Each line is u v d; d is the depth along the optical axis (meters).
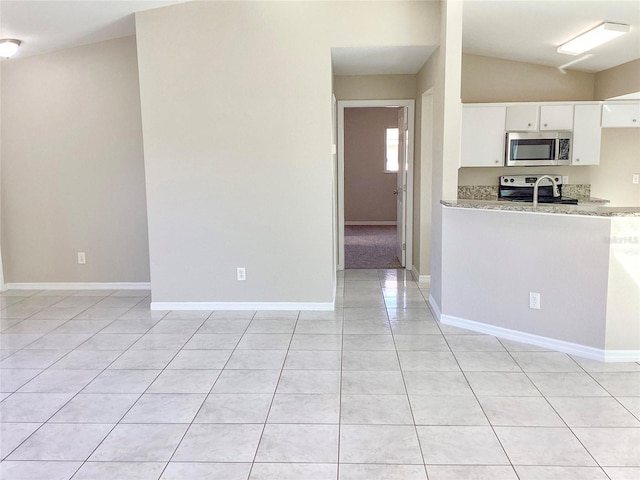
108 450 2.59
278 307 4.86
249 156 4.66
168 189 4.75
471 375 3.38
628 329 3.52
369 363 3.61
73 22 4.56
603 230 3.45
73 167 5.56
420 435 2.67
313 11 4.47
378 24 4.45
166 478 2.35
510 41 5.18
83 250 5.69
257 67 4.55
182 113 4.64
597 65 5.74
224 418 2.88
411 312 4.77
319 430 2.74
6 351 3.94
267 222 4.75
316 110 4.57
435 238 4.74
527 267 3.85
